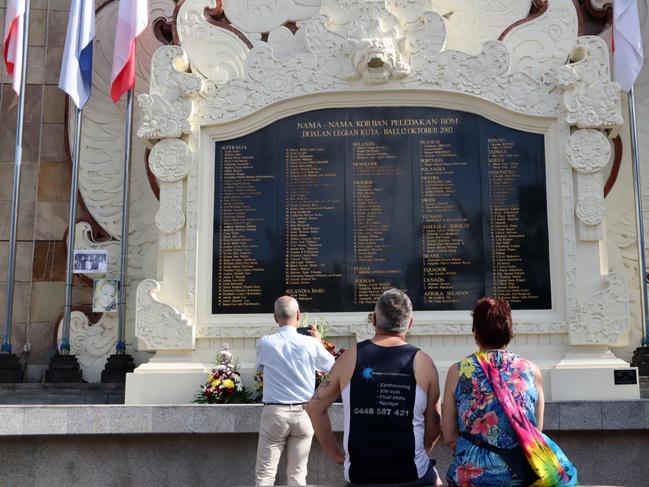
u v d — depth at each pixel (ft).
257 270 30.27
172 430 25.31
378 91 30.66
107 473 25.84
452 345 29.09
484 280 29.53
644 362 30.55
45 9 37.96
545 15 31.09
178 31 32.12
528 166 30.09
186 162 30.42
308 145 30.99
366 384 14.52
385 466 14.25
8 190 36.37
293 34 32.63
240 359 29.45
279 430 20.56
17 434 25.23
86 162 36.29
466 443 14.16
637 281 33.12
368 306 29.84
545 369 27.84
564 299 28.76
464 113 30.73
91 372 33.96
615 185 33.88
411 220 30.25
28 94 37.22
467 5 32.96
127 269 34.96
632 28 31.81
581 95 29.50
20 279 35.47
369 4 30.89
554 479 13.65
